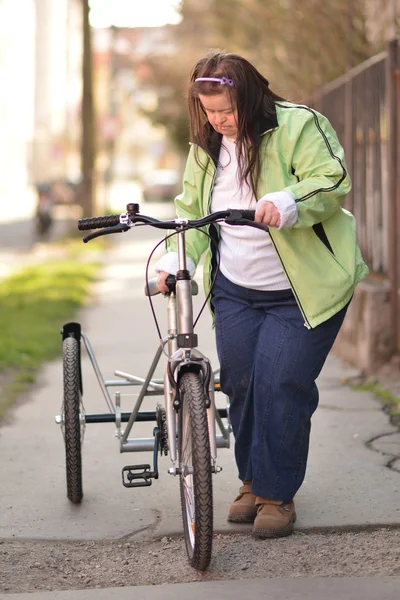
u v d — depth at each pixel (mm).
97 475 6523
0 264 23297
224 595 4547
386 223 9688
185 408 4902
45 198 30234
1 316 14047
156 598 4539
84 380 9656
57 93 91000
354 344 10023
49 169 80188
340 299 5074
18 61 77250
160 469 6641
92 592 4621
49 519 5723
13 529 5574
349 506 5773
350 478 6309
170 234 5270
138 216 4789
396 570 4816
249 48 23172
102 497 6086
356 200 11008
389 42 9148
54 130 89438
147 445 5691
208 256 5484
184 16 39031
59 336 12344
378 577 4715
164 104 49000
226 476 6441
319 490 6090
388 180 9242
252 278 5234
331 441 7195
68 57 77375
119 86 52000
